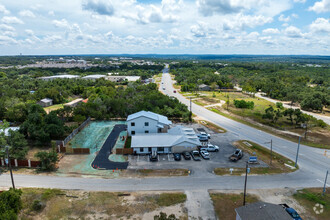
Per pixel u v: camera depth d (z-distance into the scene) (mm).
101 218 28812
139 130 58250
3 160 42094
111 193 34062
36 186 35562
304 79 175250
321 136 62812
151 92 102938
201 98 117562
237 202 32750
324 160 47781
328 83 164625
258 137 61156
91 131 62812
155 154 46531
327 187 37438
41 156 39906
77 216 29062
